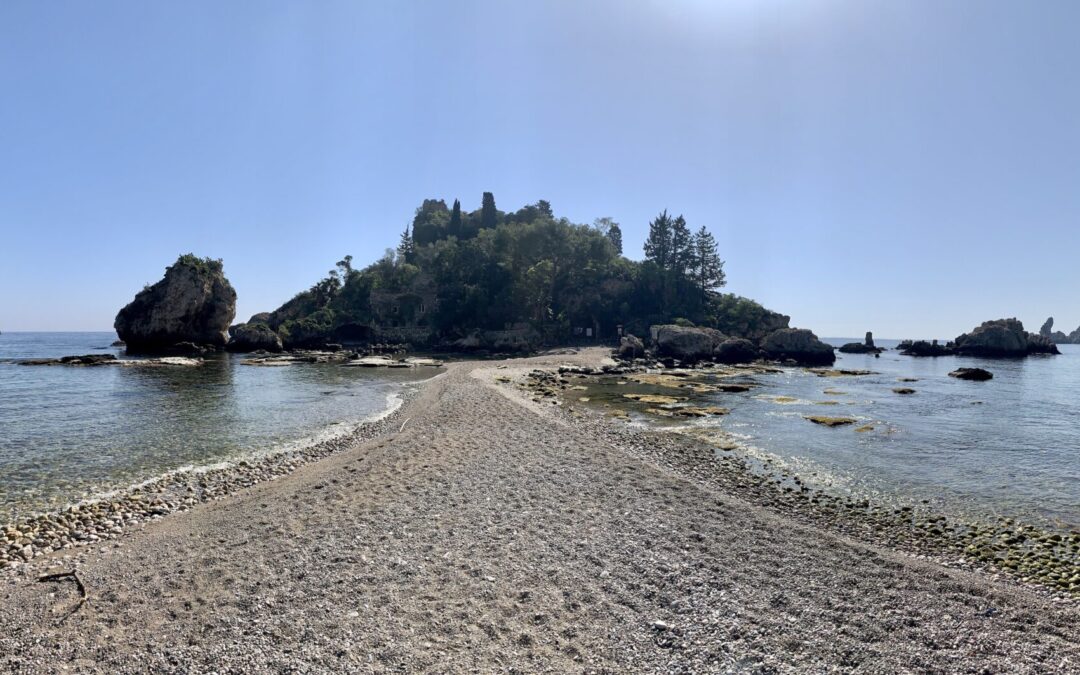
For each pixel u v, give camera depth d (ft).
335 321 361.10
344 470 54.90
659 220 426.92
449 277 373.61
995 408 113.19
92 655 23.90
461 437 70.33
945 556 38.99
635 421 92.79
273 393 127.13
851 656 24.54
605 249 418.10
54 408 100.42
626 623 26.76
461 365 197.57
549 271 346.13
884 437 81.56
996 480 59.52
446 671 22.75
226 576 31.35
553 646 24.75
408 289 394.52
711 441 77.41
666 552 35.14
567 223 428.97
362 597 28.68
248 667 22.82
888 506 50.67
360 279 400.88
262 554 34.40
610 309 375.04
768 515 43.57
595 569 32.50
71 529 41.34
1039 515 48.78
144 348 278.05
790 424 91.45
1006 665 24.27
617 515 41.81
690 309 378.73
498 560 33.42
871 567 33.78
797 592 30.27
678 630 26.22
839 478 59.98
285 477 56.54
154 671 22.72
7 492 51.80
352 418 93.25
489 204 513.86
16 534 39.65
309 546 35.45
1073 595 32.86
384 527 38.86
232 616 26.86
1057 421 96.94
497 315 345.92
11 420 88.17
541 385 140.15
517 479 51.16
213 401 112.37
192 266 282.97
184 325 280.92
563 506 43.73
